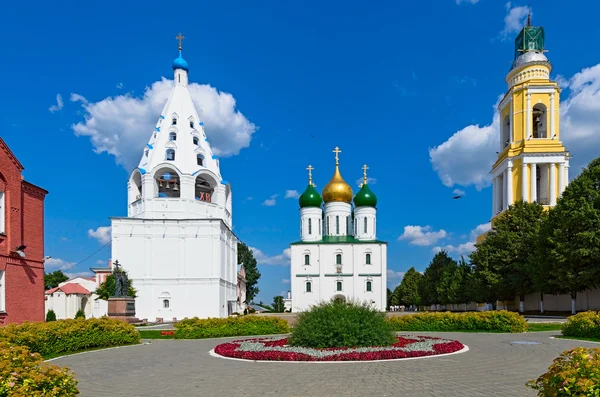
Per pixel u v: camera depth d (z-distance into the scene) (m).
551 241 39.47
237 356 16.95
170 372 14.21
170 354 18.92
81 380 13.14
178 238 56.97
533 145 54.38
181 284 56.22
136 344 23.72
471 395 10.43
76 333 20.67
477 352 17.73
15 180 25.23
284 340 21.38
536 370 13.55
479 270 51.09
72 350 20.28
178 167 59.41
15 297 24.95
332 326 18.62
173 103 62.78
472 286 54.34
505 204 56.50
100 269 64.00
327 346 18.45
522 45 58.84
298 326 19.66
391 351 16.62
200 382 12.45
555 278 40.38
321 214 84.06
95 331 21.95
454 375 12.78
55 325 20.17
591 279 37.22
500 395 10.40
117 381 12.91
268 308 121.31
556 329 29.27
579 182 39.94
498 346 19.78
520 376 12.60
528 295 51.19
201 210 60.06
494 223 53.41
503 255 48.38
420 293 97.38
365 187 83.31
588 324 22.95
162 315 55.38
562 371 6.75
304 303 77.62
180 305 55.84
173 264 56.53
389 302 146.25
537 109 57.31
